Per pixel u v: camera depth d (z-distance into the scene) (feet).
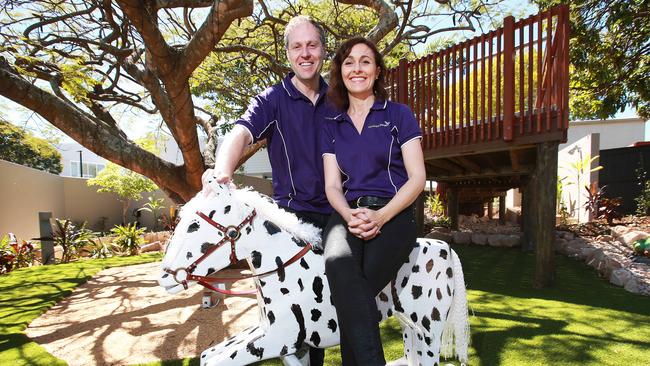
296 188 6.78
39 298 16.76
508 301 13.74
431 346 6.66
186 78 14.97
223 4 13.17
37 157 63.93
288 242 6.08
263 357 5.69
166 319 13.51
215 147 22.85
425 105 20.54
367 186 6.12
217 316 13.61
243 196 5.97
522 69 15.99
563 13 14.70
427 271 6.65
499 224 35.86
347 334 5.19
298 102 6.69
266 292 5.90
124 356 10.48
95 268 23.90
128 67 18.42
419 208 25.12
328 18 28.48
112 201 58.34
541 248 15.40
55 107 16.19
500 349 9.78
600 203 25.94
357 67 6.14
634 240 19.85
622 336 10.33
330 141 6.43
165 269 5.51
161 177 18.84
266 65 30.86
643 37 27.30
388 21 19.77
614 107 31.07
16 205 38.29
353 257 5.51
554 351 9.57
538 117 15.42
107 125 19.66
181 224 5.68
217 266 5.74
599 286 15.24
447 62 19.16
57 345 11.38
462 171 26.30
